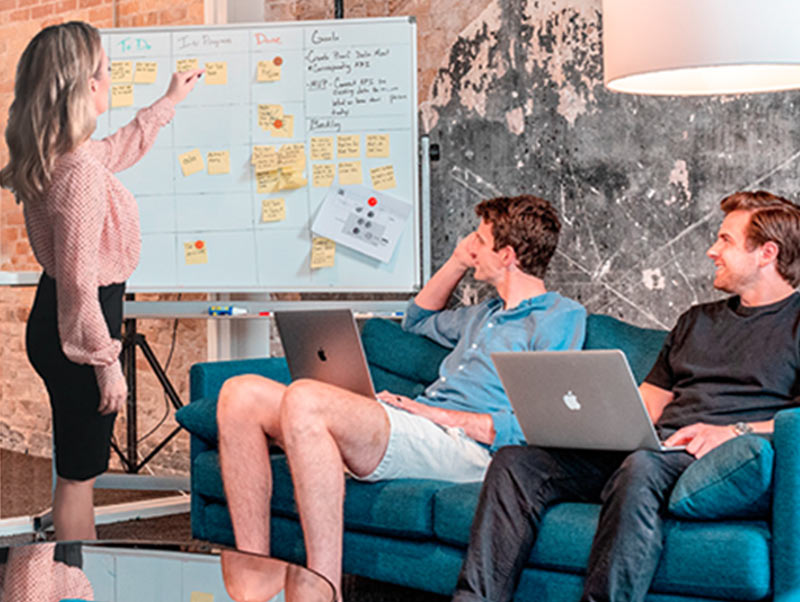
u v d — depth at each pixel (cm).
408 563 261
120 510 416
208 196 387
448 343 335
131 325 427
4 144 405
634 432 234
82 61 288
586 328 315
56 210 283
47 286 295
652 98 355
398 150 375
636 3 234
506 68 382
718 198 345
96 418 294
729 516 218
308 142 381
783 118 336
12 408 396
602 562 215
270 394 279
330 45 380
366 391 278
